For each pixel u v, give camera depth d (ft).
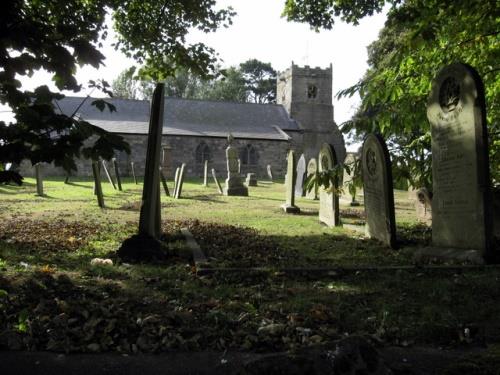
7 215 41.63
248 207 54.80
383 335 13.08
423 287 17.70
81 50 11.99
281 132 165.27
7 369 10.96
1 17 10.98
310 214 48.44
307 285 18.40
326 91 185.47
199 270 19.86
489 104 35.35
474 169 22.07
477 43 30.58
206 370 11.17
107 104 12.80
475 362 11.45
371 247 27.68
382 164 28.35
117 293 16.89
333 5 43.27
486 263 21.01
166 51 39.73
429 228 35.24
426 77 33.71
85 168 116.16
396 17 23.17
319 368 9.53
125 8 38.22
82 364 11.32
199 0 38.24
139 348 12.23
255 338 12.77
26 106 11.53
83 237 29.60
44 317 13.60
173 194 74.08
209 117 165.89
